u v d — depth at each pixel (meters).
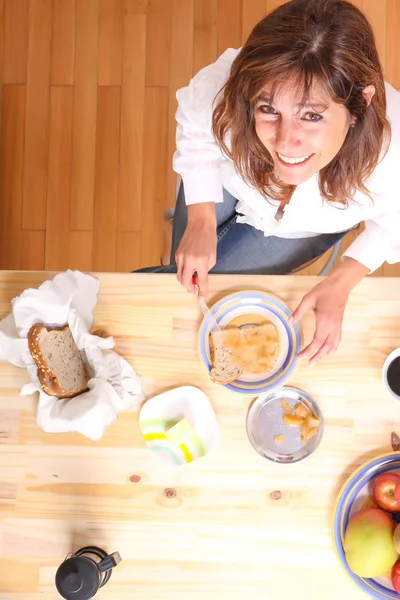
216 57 2.20
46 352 1.16
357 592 1.20
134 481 1.24
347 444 1.23
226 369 1.25
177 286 1.29
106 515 1.24
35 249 2.25
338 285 1.22
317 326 1.19
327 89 0.86
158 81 2.22
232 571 1.22
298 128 0.91
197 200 1.32
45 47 2.26
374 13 2.17
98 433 1.16
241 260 1.52
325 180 1.09
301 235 1.47
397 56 2.16
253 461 1.23
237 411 1.25
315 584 1.21
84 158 2.24
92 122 2.24
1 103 2.27
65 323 1.23
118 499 1.24
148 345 1.27
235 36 2.19
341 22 0.83
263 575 1.21
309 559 1.21
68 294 1.22
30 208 2.26
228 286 1.29
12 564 1.24
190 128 1.28
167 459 1.23
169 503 1.23
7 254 2.26
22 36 2.26
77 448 1.25
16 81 2.27
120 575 1.23
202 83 1.23
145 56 2.22
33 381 1.21
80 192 2.24
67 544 1.24
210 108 1.23
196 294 1.28
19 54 2.27
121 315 1.28
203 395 1.24
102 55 2.24
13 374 1.27
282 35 0.83
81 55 2.24
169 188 2.22
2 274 1.30
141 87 2.22
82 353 1.25
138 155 2.23
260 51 0.85
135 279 1.29
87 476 1.25
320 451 1.23
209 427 1.23
